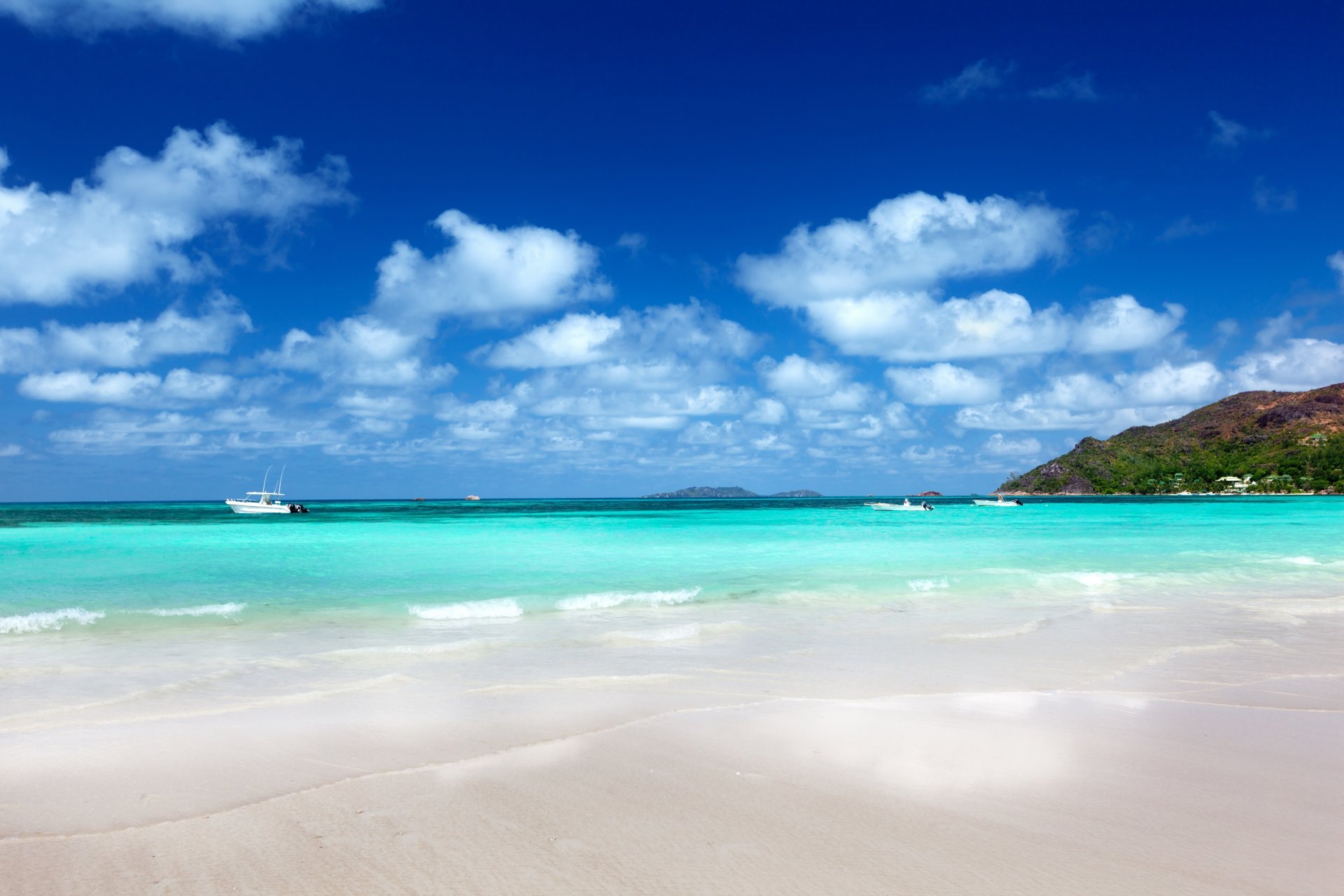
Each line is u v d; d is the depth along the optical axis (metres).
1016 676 10.46
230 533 41.31
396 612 15.70
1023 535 42.84
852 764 6.92
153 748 7.22
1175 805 6.01
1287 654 11.94
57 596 17.58
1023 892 4.60
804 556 28.45
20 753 7.02
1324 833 5.52
